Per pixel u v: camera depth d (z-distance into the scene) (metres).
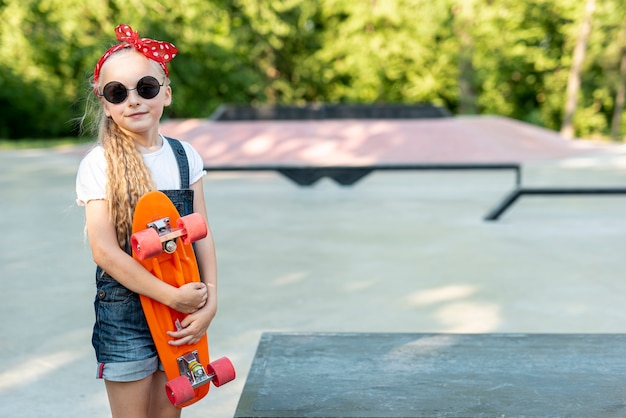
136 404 1.97
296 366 2.77
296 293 4.79
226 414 2.91
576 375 2.65
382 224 7.55
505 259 5.79
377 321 4.14
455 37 29.16
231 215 8.25
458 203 9.12
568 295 4.68
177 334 1.92
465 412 2.32
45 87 26.50
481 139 16.56
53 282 5.14
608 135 32.75
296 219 7.93
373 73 29.53
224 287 4.96
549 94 32.53
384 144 16.38
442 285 4.98
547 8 29.72
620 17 27.72
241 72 29.09
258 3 28.17
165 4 25.69
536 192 7.64
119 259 1.86
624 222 7.56
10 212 8.52
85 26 25.09
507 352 2.92
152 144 2.05
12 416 2.89
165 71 2.02
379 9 28.45
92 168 1.94
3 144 22.67
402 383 2.59
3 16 24.78
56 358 3.58
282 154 15.88
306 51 31.05
